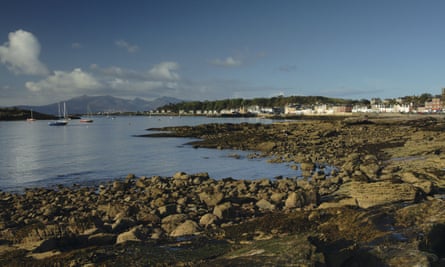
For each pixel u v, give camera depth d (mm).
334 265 9828
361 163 40031
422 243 11164
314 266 9219
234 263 9617
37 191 29891
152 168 43688
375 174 29891
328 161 44250
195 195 24891
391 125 95188
